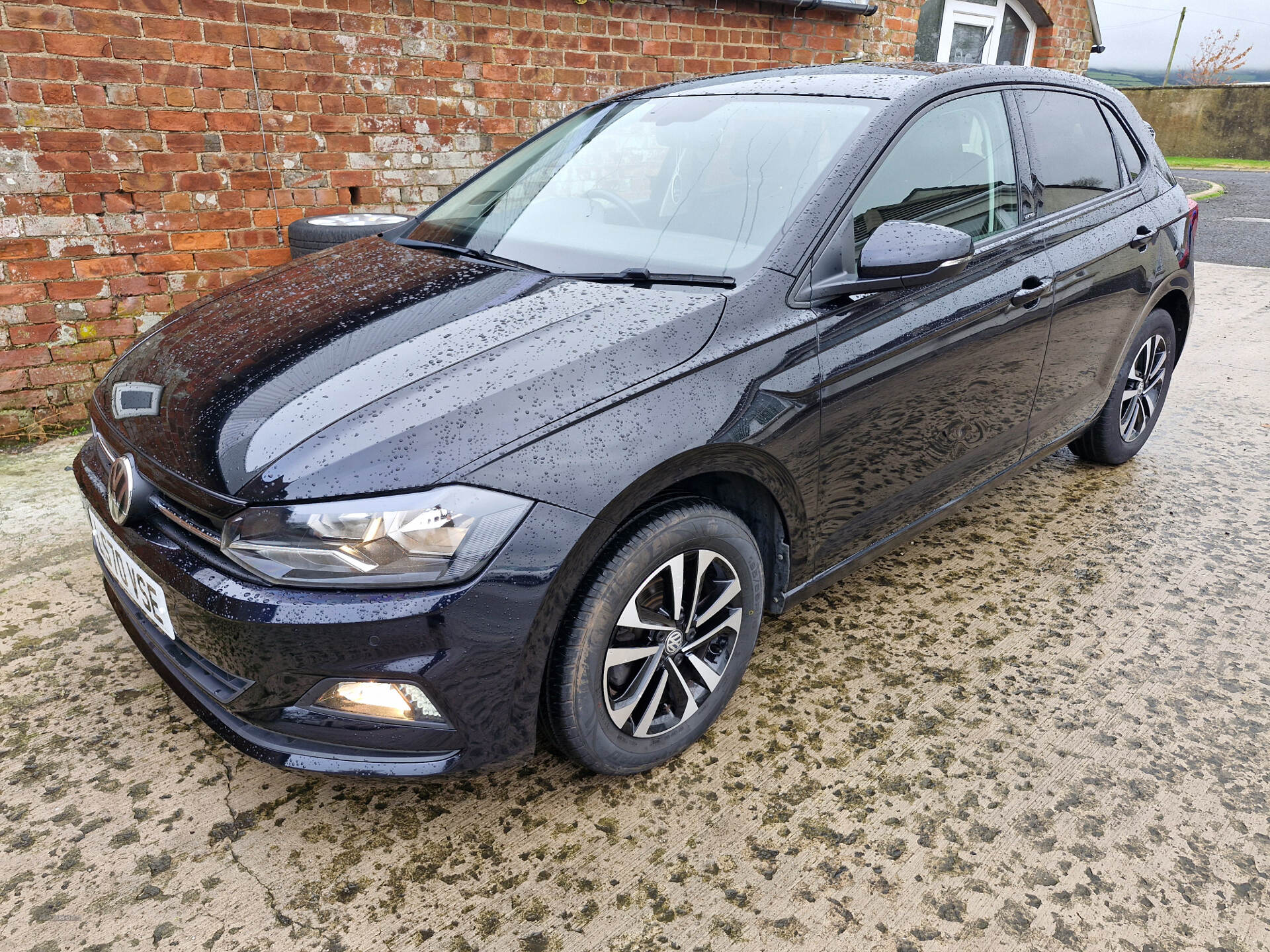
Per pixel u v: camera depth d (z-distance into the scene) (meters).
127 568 1.93
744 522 2.22
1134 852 1.91
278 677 1.64
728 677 2.20
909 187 2.43
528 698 1.76
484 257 2.45
